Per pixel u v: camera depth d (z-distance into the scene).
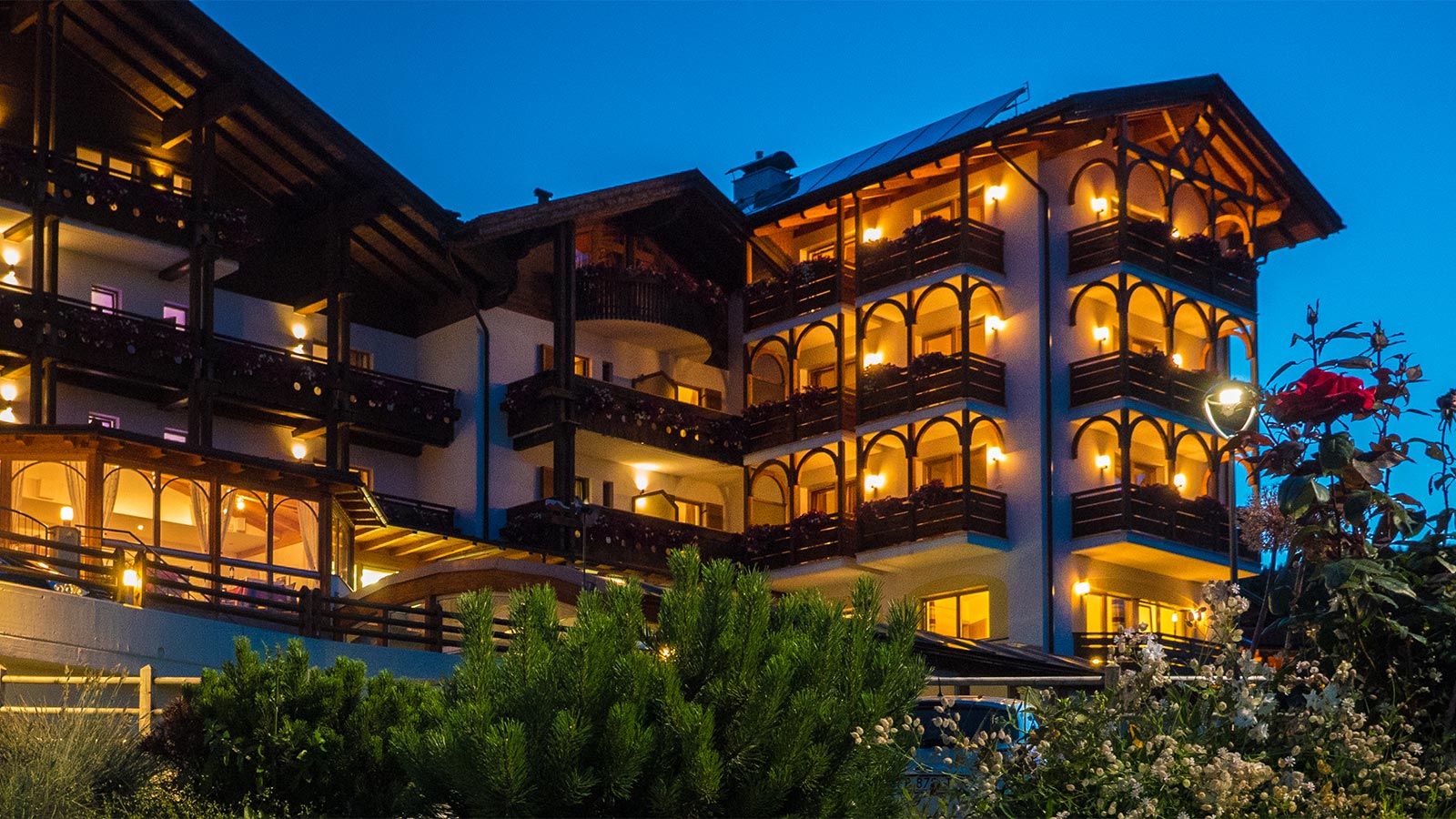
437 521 35.53
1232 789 5.95
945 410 37.22
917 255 38.75
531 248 38.25
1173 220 40.62
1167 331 38.28
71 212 31.84
